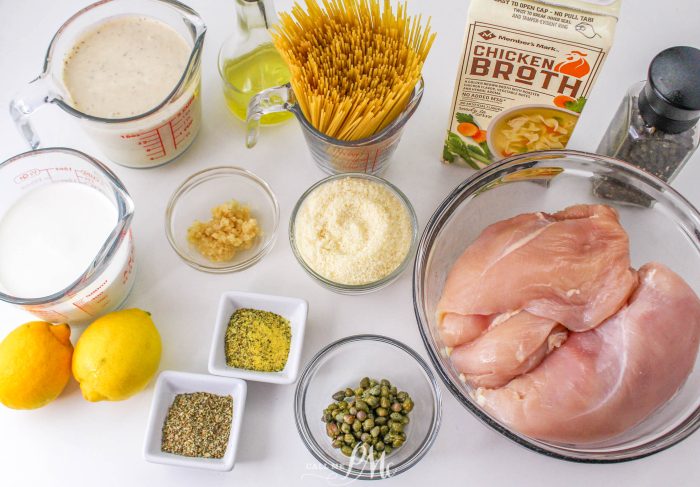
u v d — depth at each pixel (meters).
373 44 0.59
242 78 0.69
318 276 0.62
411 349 0.63
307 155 0.71
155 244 0.68
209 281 0.67
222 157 0.71
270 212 0.69
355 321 0.66
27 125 0.64
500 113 0.61
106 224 0.63
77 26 0.65
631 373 0.55
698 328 0.57
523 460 0.62
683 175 0.68
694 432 0.62
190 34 0.65
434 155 0.71
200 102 0.69
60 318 0.63
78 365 0.60
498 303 0.59
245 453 0.62
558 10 0.52
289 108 0.62
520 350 0.57
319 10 0.58
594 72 0.54
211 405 0.62
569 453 0.54
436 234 0.63
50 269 0.62
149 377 0.61
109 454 0.63
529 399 0.56
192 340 0.66
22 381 0.59
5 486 0.62
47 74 0.62
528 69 0.56
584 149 0.70
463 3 0.74
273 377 0.62
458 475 0.61
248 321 0.64
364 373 0.64
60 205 0.63
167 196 0.70
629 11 0.72
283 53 0.58
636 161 0.65
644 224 0.66
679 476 0.61
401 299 0.66
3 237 0.63
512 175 0.64
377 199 0.65
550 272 0.58
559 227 0.60
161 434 0.62
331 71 0.58
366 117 0.58
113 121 0.61
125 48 0.66
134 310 0.62
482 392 0.58
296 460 0.62
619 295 0.57
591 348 0.57
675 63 0.57
